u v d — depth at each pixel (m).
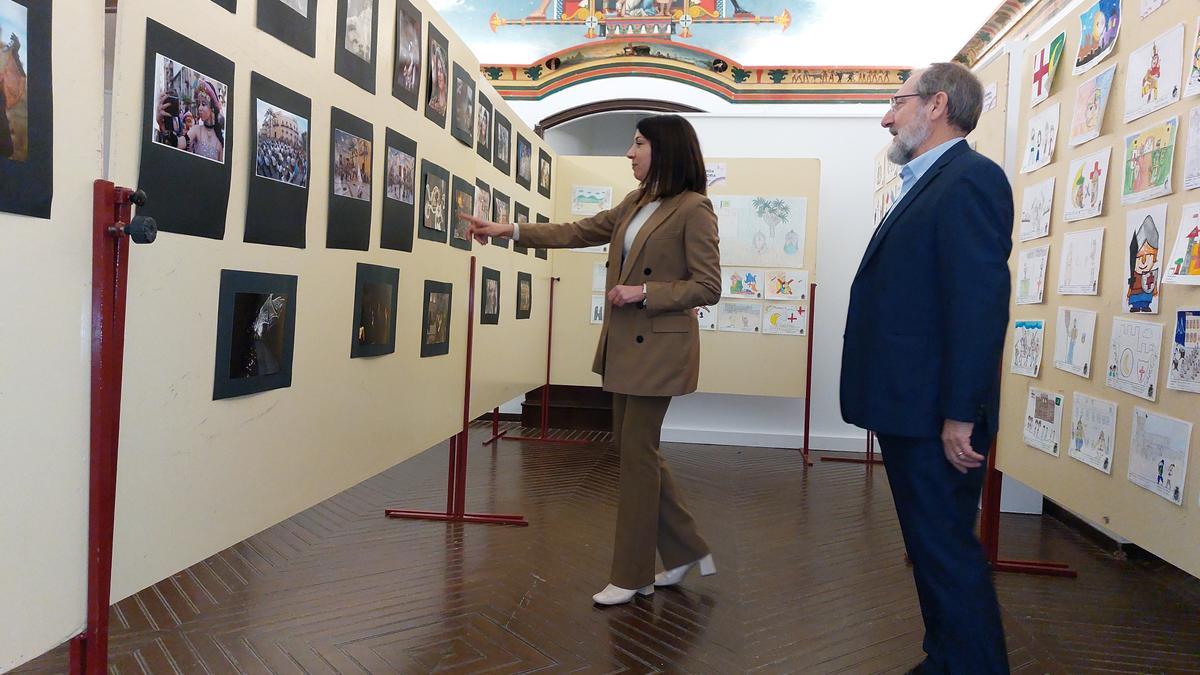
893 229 2.06
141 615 2.63
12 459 1.21
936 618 1.98
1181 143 2.31
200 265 1.68
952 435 1.88
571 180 6.25
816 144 6.86
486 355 4.27
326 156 2.25
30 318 1.22
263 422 1.98
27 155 1.20
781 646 2.60
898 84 6.95
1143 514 2.43
